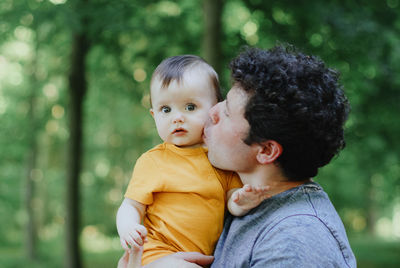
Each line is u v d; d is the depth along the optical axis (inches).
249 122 54.6
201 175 64.1
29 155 516.7
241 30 291.3
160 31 294.0
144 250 63.8
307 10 251.1
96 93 467.2
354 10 258.5
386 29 261.4
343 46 261.7
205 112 65.5
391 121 316.2
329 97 53.6
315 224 51.1
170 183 64.1
